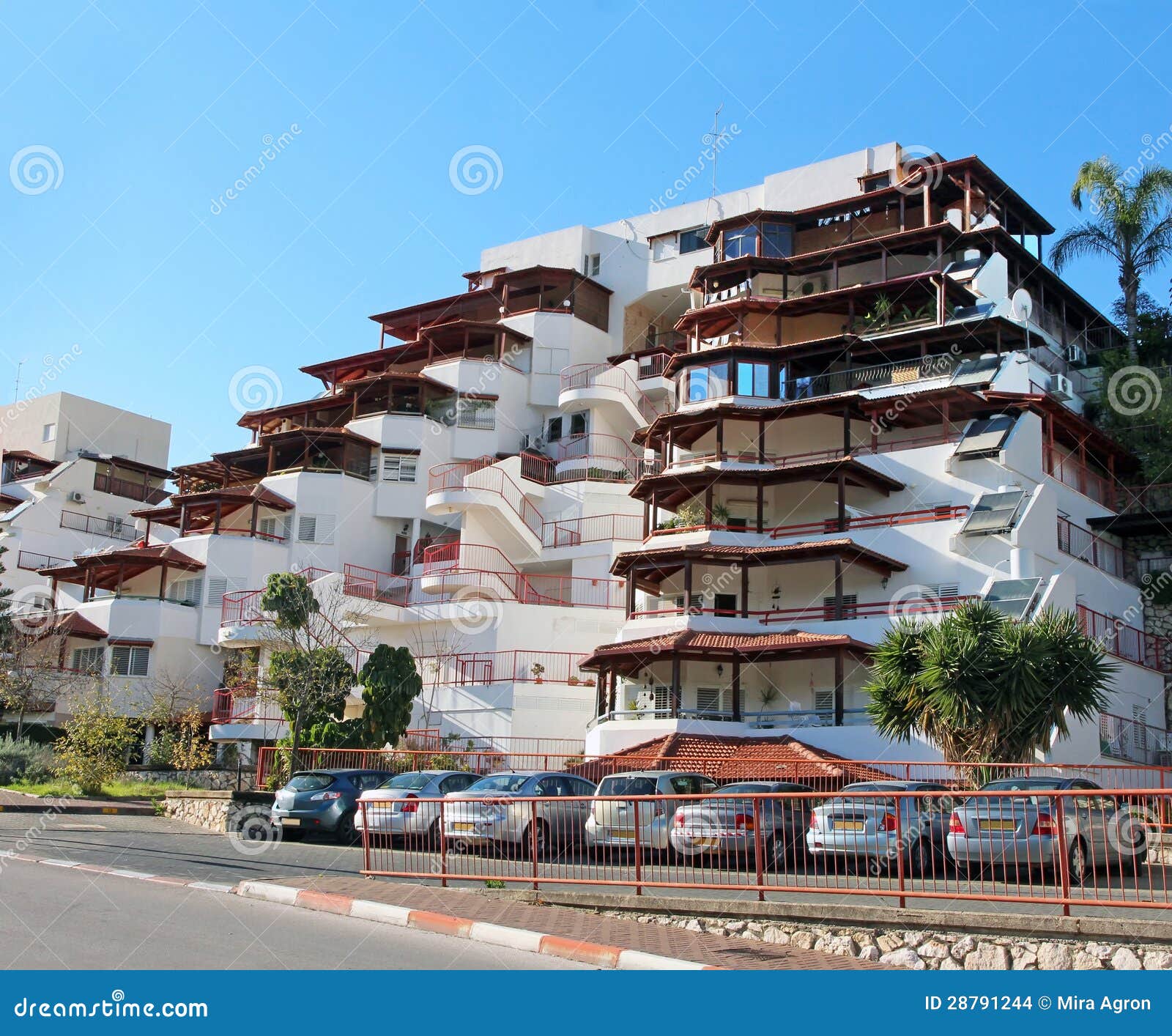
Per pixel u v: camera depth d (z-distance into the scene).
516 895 17.11
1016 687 26.98
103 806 30.67
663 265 63.50
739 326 51.06
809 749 34.81
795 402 44.06
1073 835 15.71
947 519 39.78
